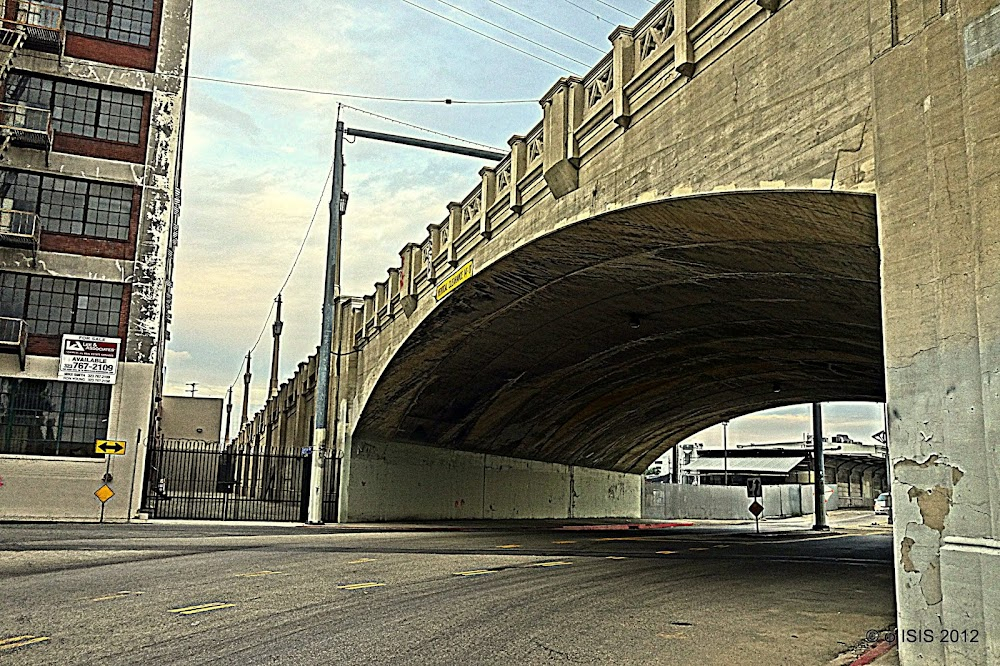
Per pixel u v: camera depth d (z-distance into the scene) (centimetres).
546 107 1803
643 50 1500
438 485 3591
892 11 846
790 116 1130
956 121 757
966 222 736
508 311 2467
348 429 3192
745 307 2189
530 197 1898
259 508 3625
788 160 1130
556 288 2228
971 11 748
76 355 2756
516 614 1014
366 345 3161
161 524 2569
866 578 1566
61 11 2856
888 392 802
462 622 946
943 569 718
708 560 1894
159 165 2941
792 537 3284
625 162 1538
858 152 1012
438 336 2678
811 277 1727
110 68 2925
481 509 3822
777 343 2662
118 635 820
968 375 718
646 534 3150
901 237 807
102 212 2872
